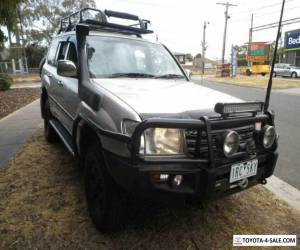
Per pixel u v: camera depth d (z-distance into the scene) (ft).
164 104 8.52
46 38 136.46
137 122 7.63
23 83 80.23
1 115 28.55
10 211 10.27
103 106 8.86
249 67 124.36
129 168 7.48
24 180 12.69
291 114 31.07
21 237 8.95
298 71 99.09
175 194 7.60
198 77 112.78
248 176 8.70
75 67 10.80
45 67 18.37
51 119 17.01
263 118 9.00
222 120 8.06
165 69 13.35
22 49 118.42
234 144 8.04
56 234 9.14
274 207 11.23
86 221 9.86
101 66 11.59
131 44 13.10
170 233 9.39
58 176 13.14
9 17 34.27
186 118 7.93
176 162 7.57
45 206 10.66
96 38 12.41
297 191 12.64
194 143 7.84
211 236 9.34
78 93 10.79
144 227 9.62
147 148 7.59
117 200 8.61
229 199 11.73
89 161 9.50
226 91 57.21
